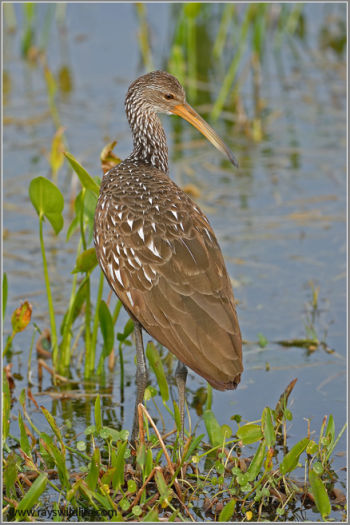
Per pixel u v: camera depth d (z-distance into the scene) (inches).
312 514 396.8
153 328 410.0
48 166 768.9
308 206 714.8
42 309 586.6
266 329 569.0
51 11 1023.6
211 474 427.5
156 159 516.7
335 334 564.1
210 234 431.8
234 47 994.7
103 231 441.7
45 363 527.8
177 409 404.5
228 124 860.0
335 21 1051.3
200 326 395.5
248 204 718.5
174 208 430.6
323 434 466.6
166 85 508.4
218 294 405.1
